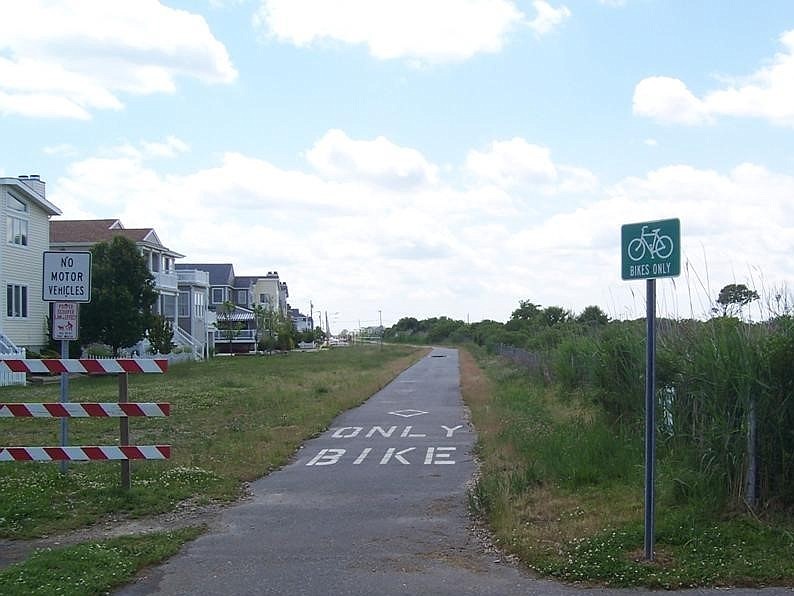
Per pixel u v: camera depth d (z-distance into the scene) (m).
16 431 16.86
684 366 9.23
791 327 8.00
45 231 40.22
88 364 10.19
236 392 26.38
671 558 6.93
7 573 6.81
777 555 6.89
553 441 12.13
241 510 9.55
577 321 27.59
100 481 10.67
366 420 19.17
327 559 7.42
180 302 64.81
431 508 9.57
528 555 7.26
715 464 8.17
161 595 6.46
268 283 108.06
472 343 87.06
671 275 6.44
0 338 33.59
